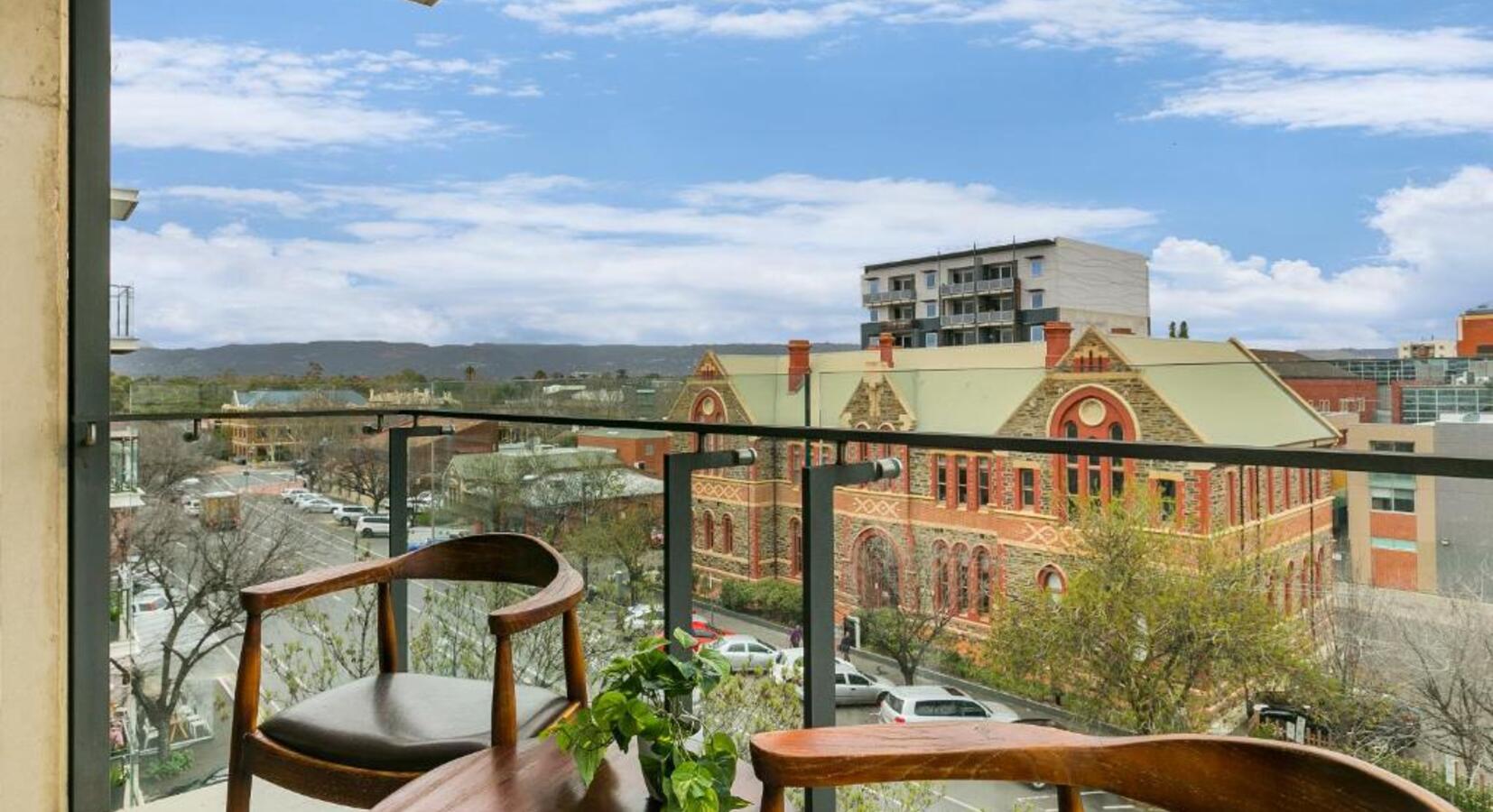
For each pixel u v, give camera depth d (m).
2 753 1.57
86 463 1.70
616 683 1.10
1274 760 0.64
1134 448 1.33
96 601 1.71
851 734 0.78
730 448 1.95
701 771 0.96
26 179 1.60
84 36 1.71
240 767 1.38
